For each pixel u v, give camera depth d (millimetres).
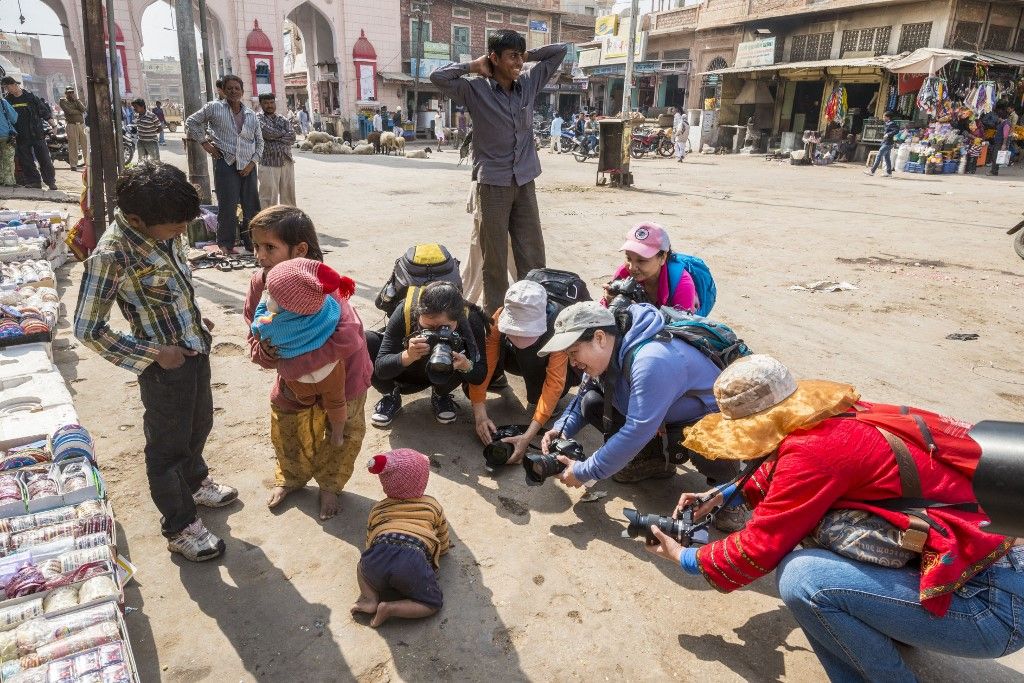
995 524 1465
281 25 30344
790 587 1938
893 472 1803
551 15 38781
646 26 32250
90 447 2768
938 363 4793
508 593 2570
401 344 3447
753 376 1931
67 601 2066
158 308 2361
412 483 2572
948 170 19344
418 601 2402
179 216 2207
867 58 22766
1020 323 5684
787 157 24812
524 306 3119
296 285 2303
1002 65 21094
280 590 2541
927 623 1779
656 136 25562
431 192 12961
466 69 4289
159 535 2824
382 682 2156
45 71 89812
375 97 33312
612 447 2662
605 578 2670
